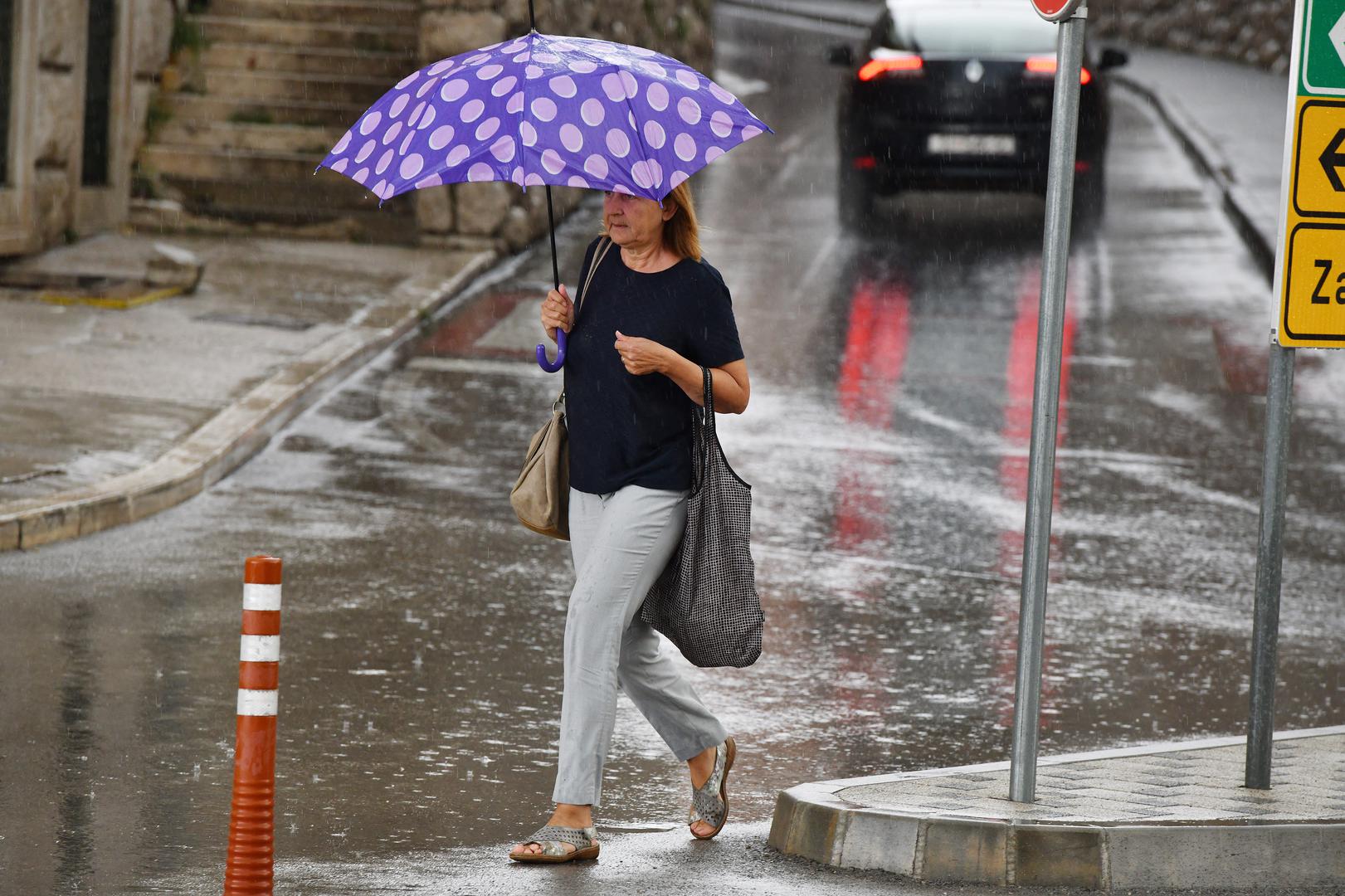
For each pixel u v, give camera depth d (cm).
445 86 1745
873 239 6600
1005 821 1759
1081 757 2114
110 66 6053
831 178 7812
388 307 5316
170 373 4338
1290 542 3625
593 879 1745
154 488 3422
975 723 2455
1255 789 1964
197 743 2173
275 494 3634
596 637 1809
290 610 2845
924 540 3500
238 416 4003
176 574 3012
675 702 1898
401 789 2053
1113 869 1736
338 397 4469
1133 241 6669
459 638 2747
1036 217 6975
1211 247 6612
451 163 1691
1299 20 1925
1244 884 1745
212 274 5569
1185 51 13025
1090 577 3309
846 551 3403
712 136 1744
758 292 5812
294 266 5791
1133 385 4891
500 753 2214
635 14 8062
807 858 1833
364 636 2722
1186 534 3634
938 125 6362
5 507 3170
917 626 2944
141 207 6184
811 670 2686
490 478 3844
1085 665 2777
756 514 3634
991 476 4003
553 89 1711
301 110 6469
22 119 5412
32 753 2103
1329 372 5219
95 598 2834
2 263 5422
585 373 1827
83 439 3709
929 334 5341
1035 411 1828
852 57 6850
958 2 6562
